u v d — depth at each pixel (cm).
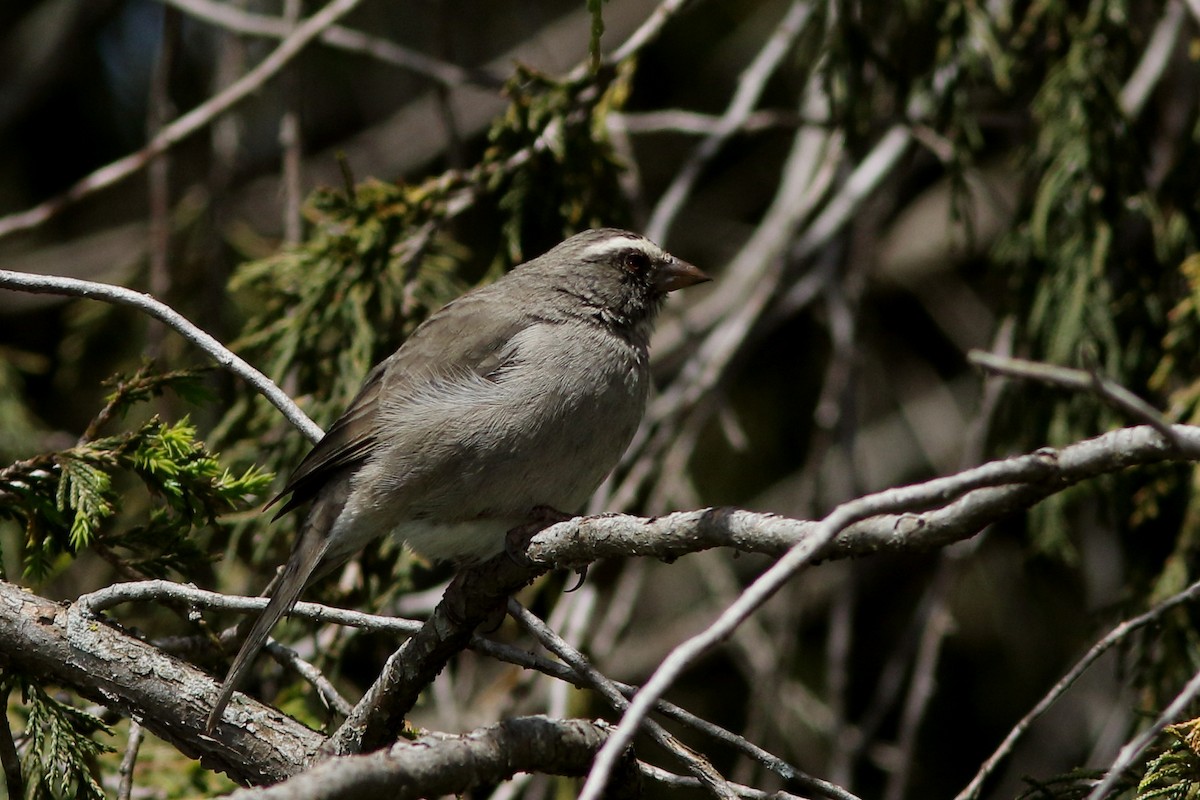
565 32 1773
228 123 1420
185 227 1489
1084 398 1077
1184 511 1052
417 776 592
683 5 1084
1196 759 658
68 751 695
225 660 799
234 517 1021
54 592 1241
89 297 720
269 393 735
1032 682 1450
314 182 1727
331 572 990
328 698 754
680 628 1503
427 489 879
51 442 1349
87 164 1703
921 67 1202
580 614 1097
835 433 1539
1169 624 951
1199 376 1054
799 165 1377
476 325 923
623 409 912
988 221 1619
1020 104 1284
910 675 1505
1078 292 1070
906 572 1548
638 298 969
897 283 1639
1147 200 1091
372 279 1069
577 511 923
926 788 1448
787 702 1321
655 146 1744
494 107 1745
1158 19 1192
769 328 1352
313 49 1753
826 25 1175
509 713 1127
